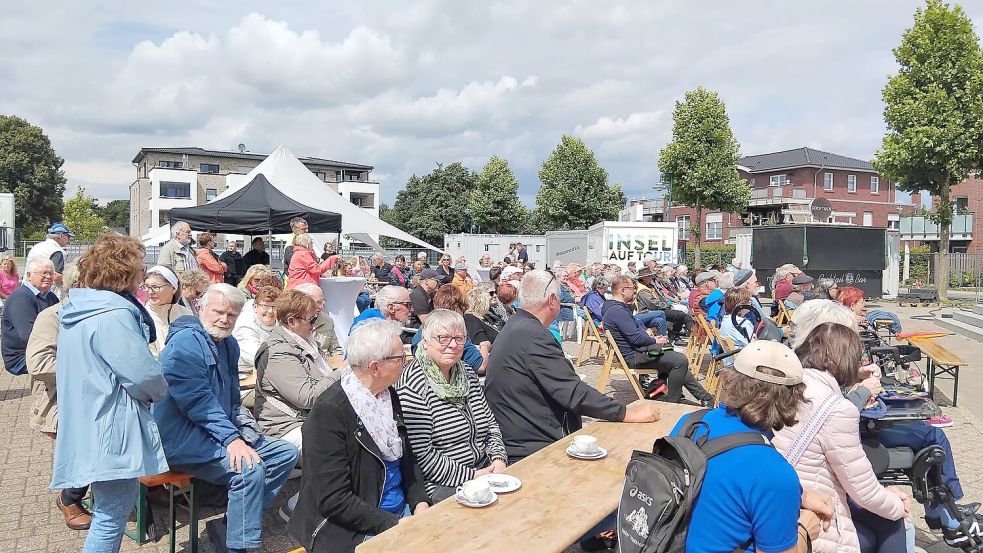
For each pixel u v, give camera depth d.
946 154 21.09
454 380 3.67
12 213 24.44
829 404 2.76
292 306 4.39
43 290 6.10
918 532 4.32
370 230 16.16
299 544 4.10
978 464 5.69
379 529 2.88
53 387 4.40
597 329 7.95
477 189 58.81
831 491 2.78
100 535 3.14
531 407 3.93
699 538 2.12
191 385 3.58
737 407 2.24
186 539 4.15
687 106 31.22
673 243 22.02
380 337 2.95
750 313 7.44
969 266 28.12
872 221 53.19
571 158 46.34
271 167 15.12
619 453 3.41
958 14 21.38
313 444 2.87
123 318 3.03
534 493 2.85
